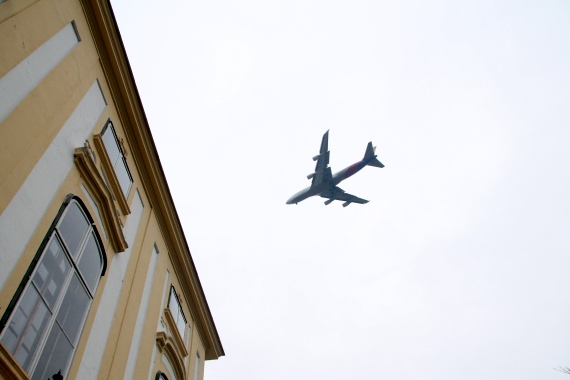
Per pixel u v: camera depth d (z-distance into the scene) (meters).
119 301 10.41
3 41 7.37
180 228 15.23
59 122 8.75
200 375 16.39
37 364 6.86
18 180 7.16
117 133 11.71
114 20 11.31
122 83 11.79
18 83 7.68
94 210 9.62
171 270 14.80
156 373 11.85
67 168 8.79
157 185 13.73
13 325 6.37
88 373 8.45
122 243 10.73
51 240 7.62
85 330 8.55
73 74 9.67
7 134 7.10
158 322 12.67
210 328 17.78
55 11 9.21
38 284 7.07
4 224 6.62
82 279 8.62
